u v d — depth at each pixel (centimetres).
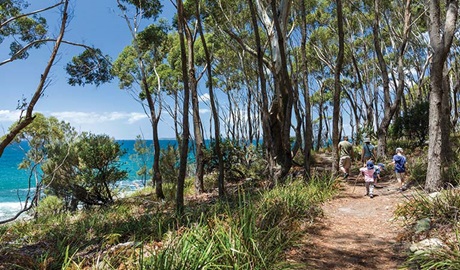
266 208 667
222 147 1734
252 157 1706
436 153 856
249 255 424
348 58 3306
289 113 1279
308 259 507
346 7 2659
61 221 1066
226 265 389
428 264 431
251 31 2398
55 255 561
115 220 962
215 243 431
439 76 857
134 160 2611
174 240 462
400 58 1752
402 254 521
